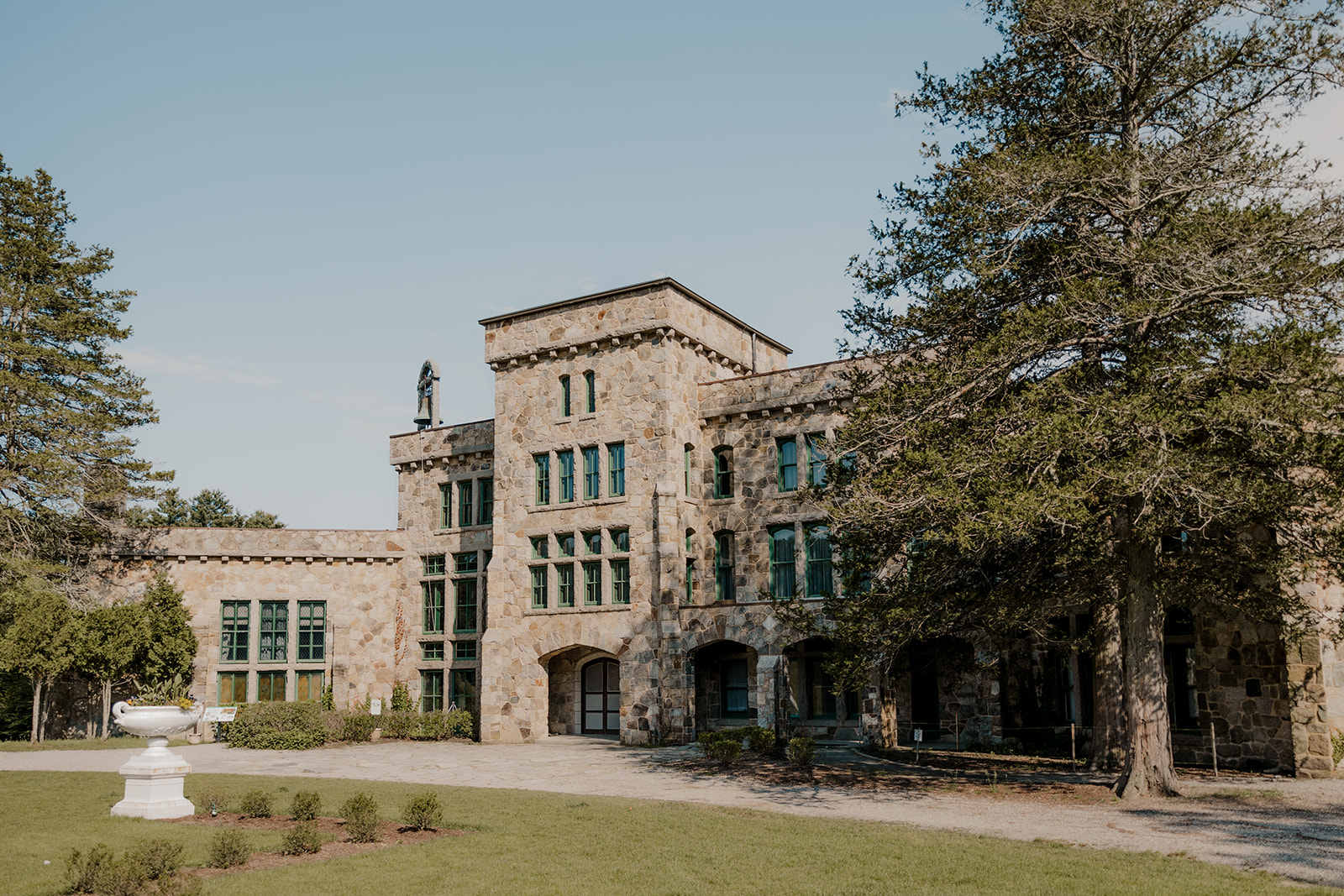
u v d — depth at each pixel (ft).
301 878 38.29
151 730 56.54
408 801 60.80
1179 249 54.19
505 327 120.78
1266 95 60.29
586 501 111.14
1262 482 50.72
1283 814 53.78
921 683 108.99
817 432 105.40
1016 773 73.77
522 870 39.70
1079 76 65.87
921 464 58.70
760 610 101.09
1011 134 65.26
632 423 109.50
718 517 110.22
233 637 128.06
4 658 106.93
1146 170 59.67
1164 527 56.44
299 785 70.79
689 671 104.83
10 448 125.39
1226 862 40.88
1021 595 67.05
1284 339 50.57
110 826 50.96
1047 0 60.95
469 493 131.75
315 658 130.72
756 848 44.06
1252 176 57.67
